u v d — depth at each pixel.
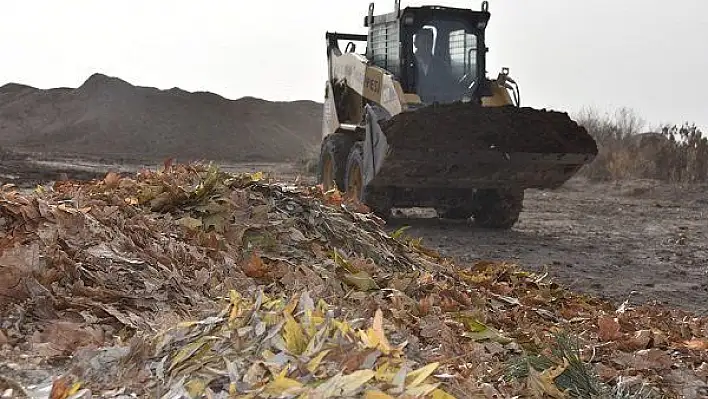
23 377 3.04
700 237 12.59
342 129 13.86
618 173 22.56
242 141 52.22
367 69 12.97
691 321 6.05
